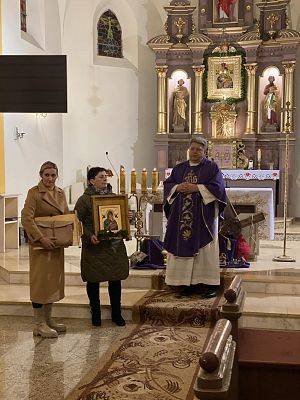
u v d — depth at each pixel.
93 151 11.52
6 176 8.39
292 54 11.48
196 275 5.39
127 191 11.79
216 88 12.02
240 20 11.90
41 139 9.79
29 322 5.19
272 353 2.94
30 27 9.83
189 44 11.82
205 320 5.00
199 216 5.32
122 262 4.94
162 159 11.99
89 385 3.61
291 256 7.10
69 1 10.95
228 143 11.82
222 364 1.91
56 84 7.49
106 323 5.12
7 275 6.30
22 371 3.91
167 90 12.10
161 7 12.30
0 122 8.16
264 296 5.50
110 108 11.74
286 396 2.80
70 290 5.88
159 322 5.10
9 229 8.05
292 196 11.65
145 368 3.91
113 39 11.88
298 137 11.76
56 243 4.52
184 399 3.39
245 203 6.96
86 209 4.88
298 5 11.80
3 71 7.50
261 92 11.93
